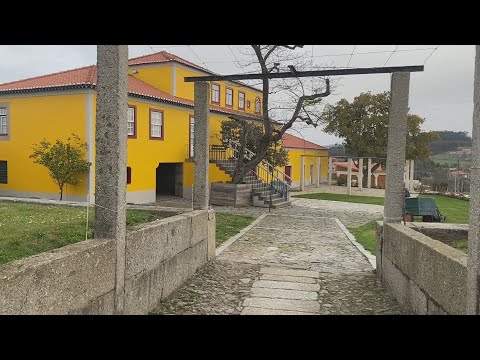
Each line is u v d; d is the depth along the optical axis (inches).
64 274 115.9
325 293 227.5
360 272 277.9
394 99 239.9
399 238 202.7
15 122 691.4
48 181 668.7
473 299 114.7
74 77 689.6
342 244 390.0
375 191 1294.3
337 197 1051.3
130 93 682.2
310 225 526.3
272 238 413.4
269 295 221.1
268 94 701.3
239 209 695.1
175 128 815.7
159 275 192.9
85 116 631.2
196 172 292.0
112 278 144.3
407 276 186.5
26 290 100.6
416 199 519.5
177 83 895.7
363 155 1434.5
